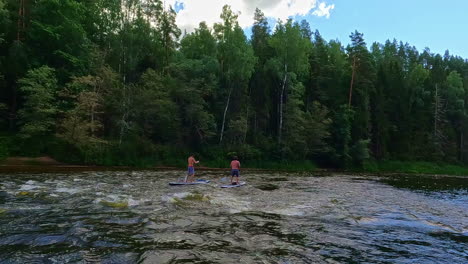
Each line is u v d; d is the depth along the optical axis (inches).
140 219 309.7
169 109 1460.4
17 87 1240.8
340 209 413.4
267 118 1827.0
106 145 1243.2
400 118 2358.5
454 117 2645.2
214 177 880.3
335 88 2145.7
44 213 328.2
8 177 658.2
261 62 1988.2
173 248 218.7
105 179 693.9
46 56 1405.0
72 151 1149.7
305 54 1908.2
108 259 191.6
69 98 1286.9
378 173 1605.6
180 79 1547.7
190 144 1553.9
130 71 1568.7
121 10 1535.4
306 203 453.7
